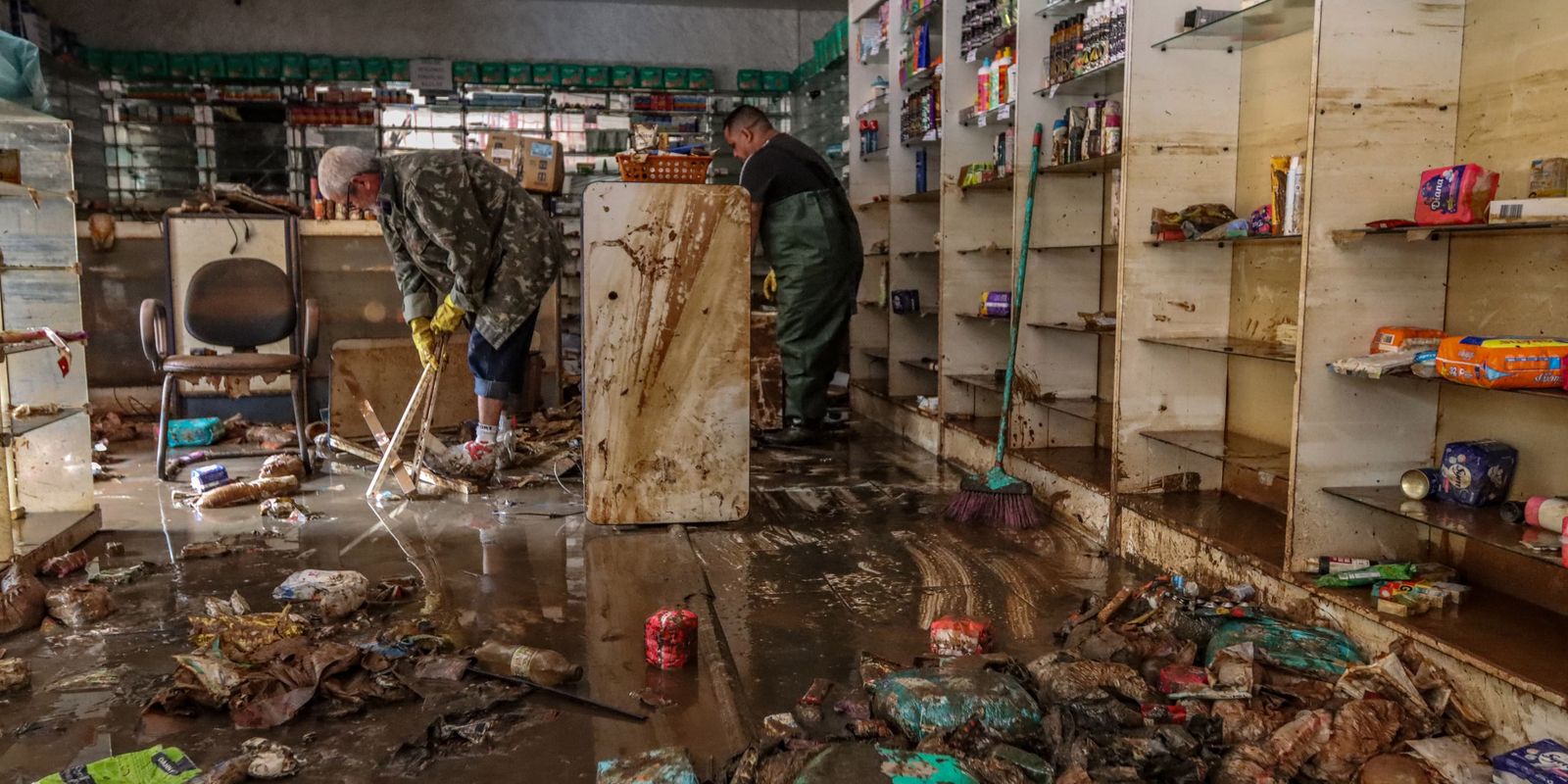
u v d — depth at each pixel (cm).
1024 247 387
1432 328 249
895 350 589
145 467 468
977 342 495
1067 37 385
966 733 190
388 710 213
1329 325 248
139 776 182
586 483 353
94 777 180
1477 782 175
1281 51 309
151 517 375
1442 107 244
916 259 590
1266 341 323
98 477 444
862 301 668
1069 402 417
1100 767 182
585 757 194
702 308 353
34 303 334
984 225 491
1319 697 206
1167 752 186
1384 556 259
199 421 525
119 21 950
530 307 416
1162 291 334
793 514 384
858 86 661
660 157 346
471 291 401
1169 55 323
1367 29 238
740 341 357
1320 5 235
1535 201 202
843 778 169
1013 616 272
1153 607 260
